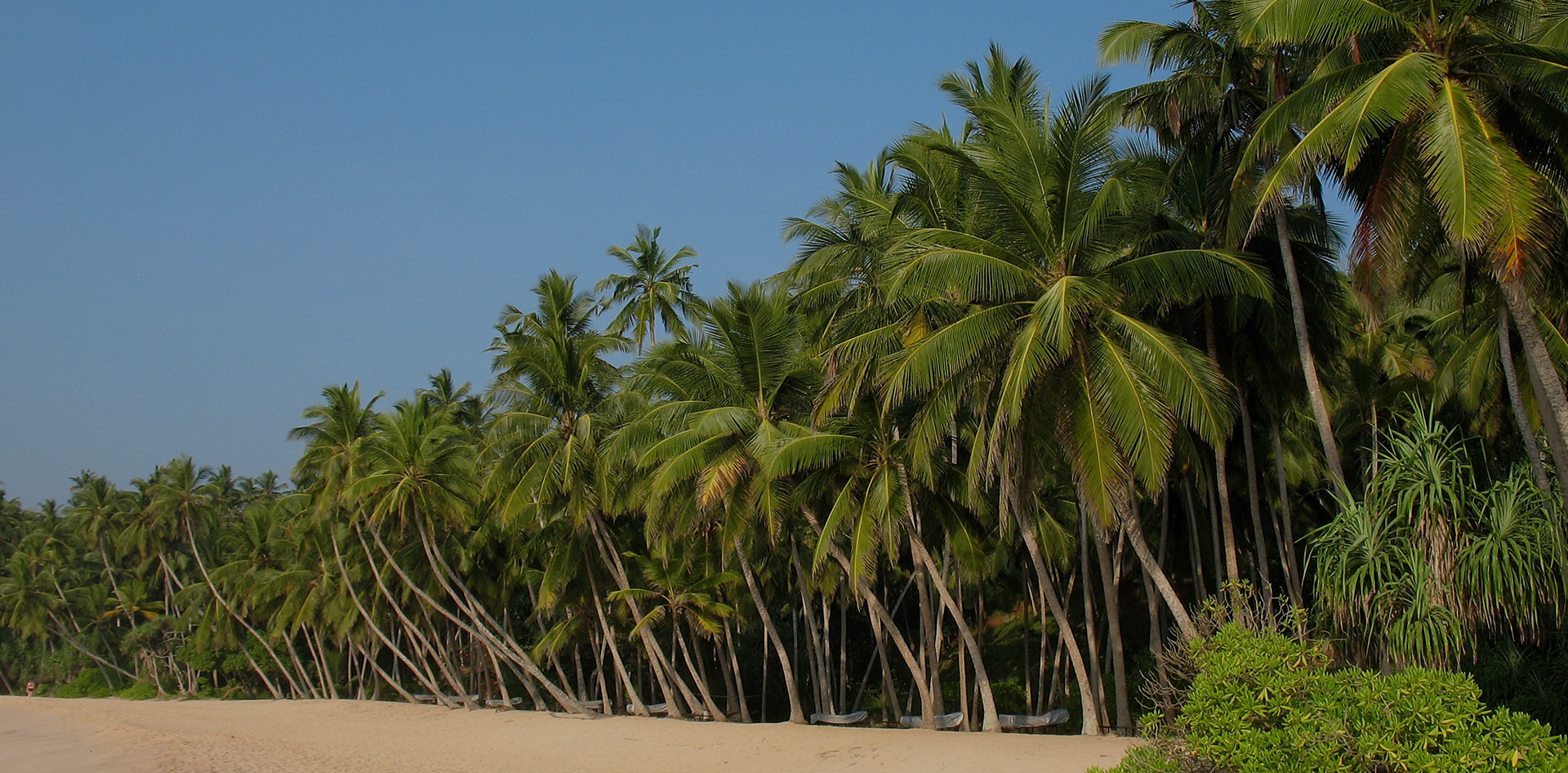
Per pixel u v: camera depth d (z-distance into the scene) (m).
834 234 28.20
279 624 57.84
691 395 28.86
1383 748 10.88
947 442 28.31
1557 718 15.18
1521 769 10.29
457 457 40.59
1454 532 14.84
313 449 44.31
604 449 32.31
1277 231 20.03
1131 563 34.44
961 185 21.53
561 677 43.41
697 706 38.06
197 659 70.81
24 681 90.31
